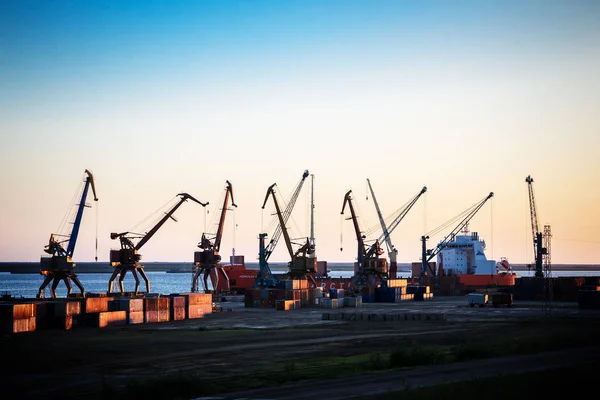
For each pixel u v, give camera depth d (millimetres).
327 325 90438
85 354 60719
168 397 41156
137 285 149125
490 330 81000
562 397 36781
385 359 54750
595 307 123500
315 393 40500
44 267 139250
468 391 37406
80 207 147625
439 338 71750
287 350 63062
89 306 89562
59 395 43406
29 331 80375
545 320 97062
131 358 58719
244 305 142875
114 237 150625
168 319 99938
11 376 50375
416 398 36125
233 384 44938
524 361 51625
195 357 58875
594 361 51062
